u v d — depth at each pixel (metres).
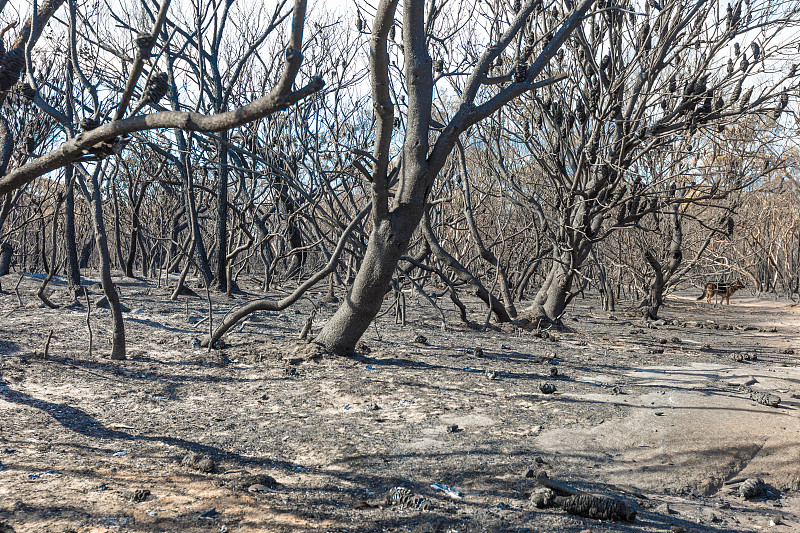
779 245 27.89
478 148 12.84
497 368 7.08
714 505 3.82
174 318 9.39
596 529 3.23
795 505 3.88
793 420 5.18
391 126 5.64
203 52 10.95
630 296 22.09
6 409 4.82
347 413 5.23
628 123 10.18
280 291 13.99
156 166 13.62
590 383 6.52
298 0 1.71
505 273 11.58
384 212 6.56
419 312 12.09
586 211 10.15
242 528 3.10
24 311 9.20
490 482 3.84
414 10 6.34
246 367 6.66
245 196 11.68
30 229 16.31
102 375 6.04
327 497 3.58
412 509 3.44
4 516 3.03
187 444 4.37
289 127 10.59
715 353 9.43
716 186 9.56
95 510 3.20
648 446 4.59
